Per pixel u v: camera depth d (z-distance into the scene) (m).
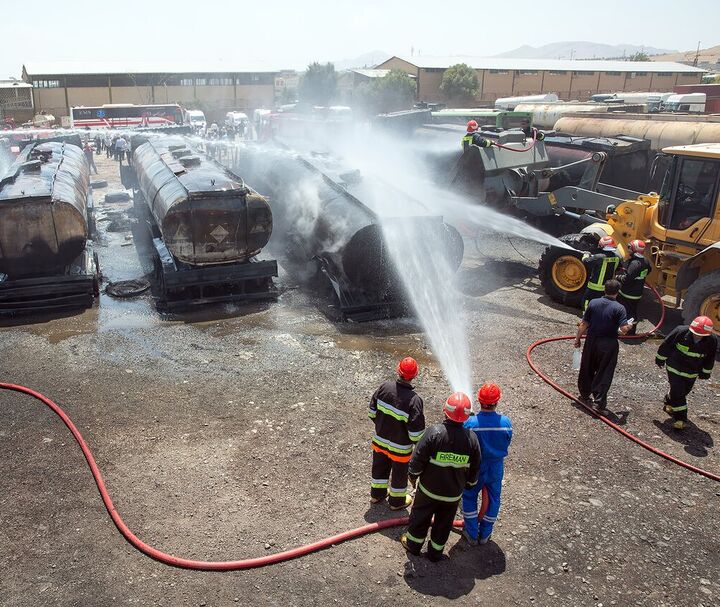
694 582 4.80
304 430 6.80
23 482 5.84
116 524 5.23
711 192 9.12
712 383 8.20
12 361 8.48
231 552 4.98
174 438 6.61
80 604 4.46
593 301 7.27
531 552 5.09
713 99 30.64
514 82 66.12
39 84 60.50
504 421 4.88
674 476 6.15
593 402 7.56
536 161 12.83
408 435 5.25
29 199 10.39
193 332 9.66
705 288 8.87
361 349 9.06
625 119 19.16
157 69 64.94
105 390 7.66
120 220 17.47
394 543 5.15
